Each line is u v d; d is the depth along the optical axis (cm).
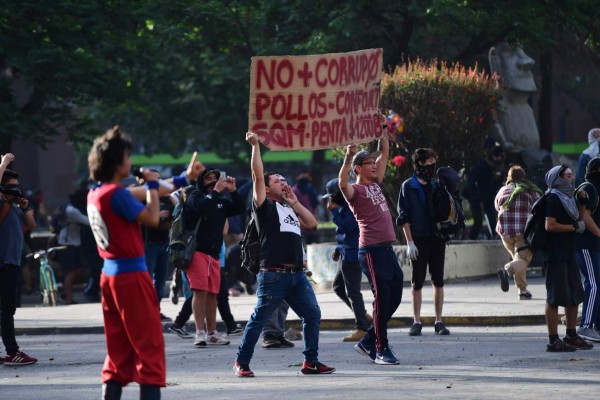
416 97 3188
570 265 1730
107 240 1060
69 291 3259
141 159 9850
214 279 1980
